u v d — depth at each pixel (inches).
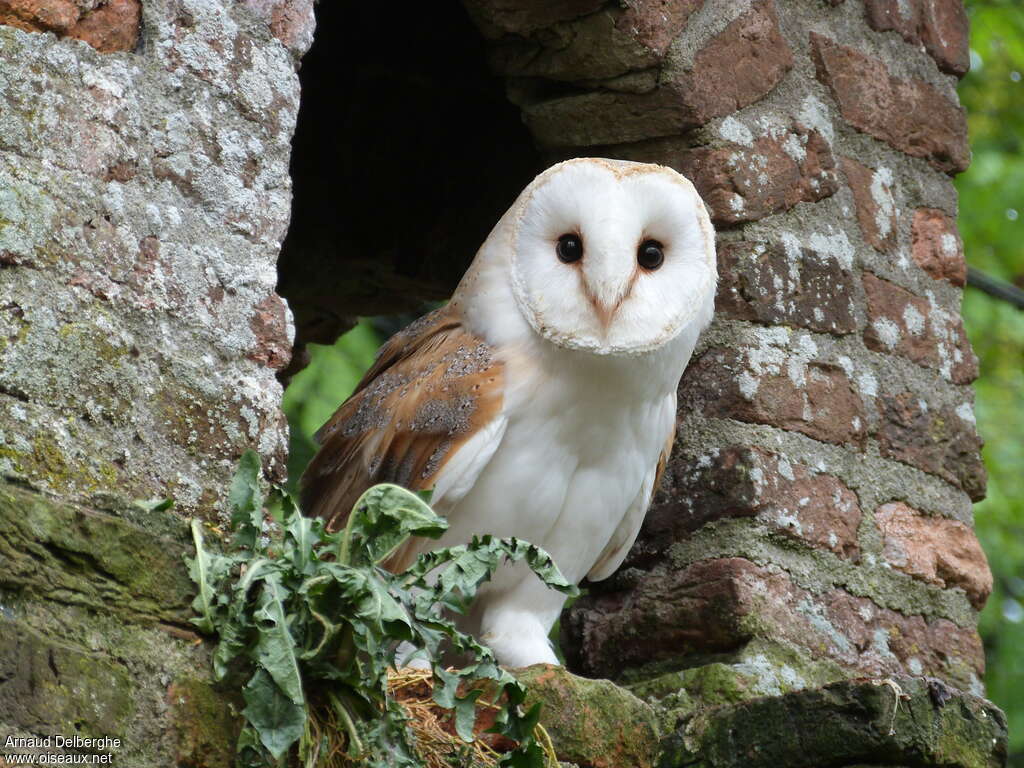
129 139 199.6
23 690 161.9
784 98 321.7
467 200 401.1
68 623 169.8
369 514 193.8
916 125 345.4
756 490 292.0
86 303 188.1
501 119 396.8
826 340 313.7
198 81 210.2
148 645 177.5
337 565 189.0
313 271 418.6
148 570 180.1
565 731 214.4
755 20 316.8
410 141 407.2
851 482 308.8
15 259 181.3
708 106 305.9
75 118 193.6
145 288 196.4
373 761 187.0
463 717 195.6
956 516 327.0
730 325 303.7
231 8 216.8
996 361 649.0
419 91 404.5
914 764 233.9
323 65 406.3
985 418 617.9
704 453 297.7
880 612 304.5
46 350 181.6
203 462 197.6
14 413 175.9
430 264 407.8
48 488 175.5
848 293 320.2
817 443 305.3
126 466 187.5
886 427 319.0
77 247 189.0
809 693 239.6
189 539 186.7
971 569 323.0
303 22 224.8
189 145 207.3
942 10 358.6
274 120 217.9
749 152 310.3
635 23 296.7
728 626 284.2
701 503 295.3
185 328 200.2
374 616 185.0
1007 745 243.3
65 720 165.2
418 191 407.5
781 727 240.5
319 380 492.7
